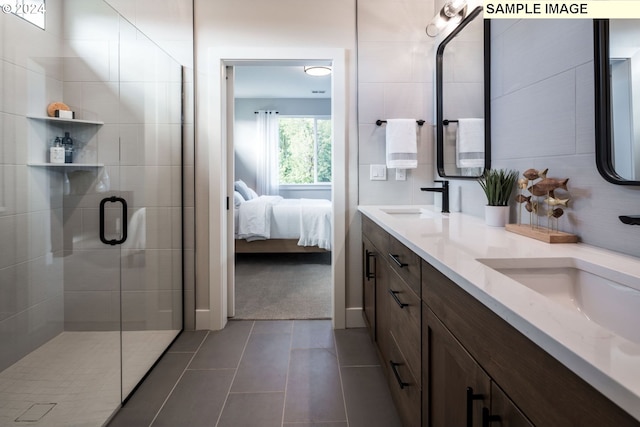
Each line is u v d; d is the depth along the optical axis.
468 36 2.08
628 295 0.82
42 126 1.91
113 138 2.07
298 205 4.84
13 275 1.73
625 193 1.05
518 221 1.56
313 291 3.53
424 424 1.17
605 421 0.41
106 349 1.86
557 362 0.50
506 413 0.65
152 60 2.37
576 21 1.23
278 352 2.30
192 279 2.65
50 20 1.99
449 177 2.33
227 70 2.79
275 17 2.60
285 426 1.60
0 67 1.74
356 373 2.05
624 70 1.03
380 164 2.70
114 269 1.93
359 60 2.64
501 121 1.75
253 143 7.20
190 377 2.00
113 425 1.60
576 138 1.25
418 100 2.67
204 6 2.58
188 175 2.62
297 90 6.54
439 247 1.14
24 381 1.70
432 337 1.10
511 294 0.68
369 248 2.28
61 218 1.94
